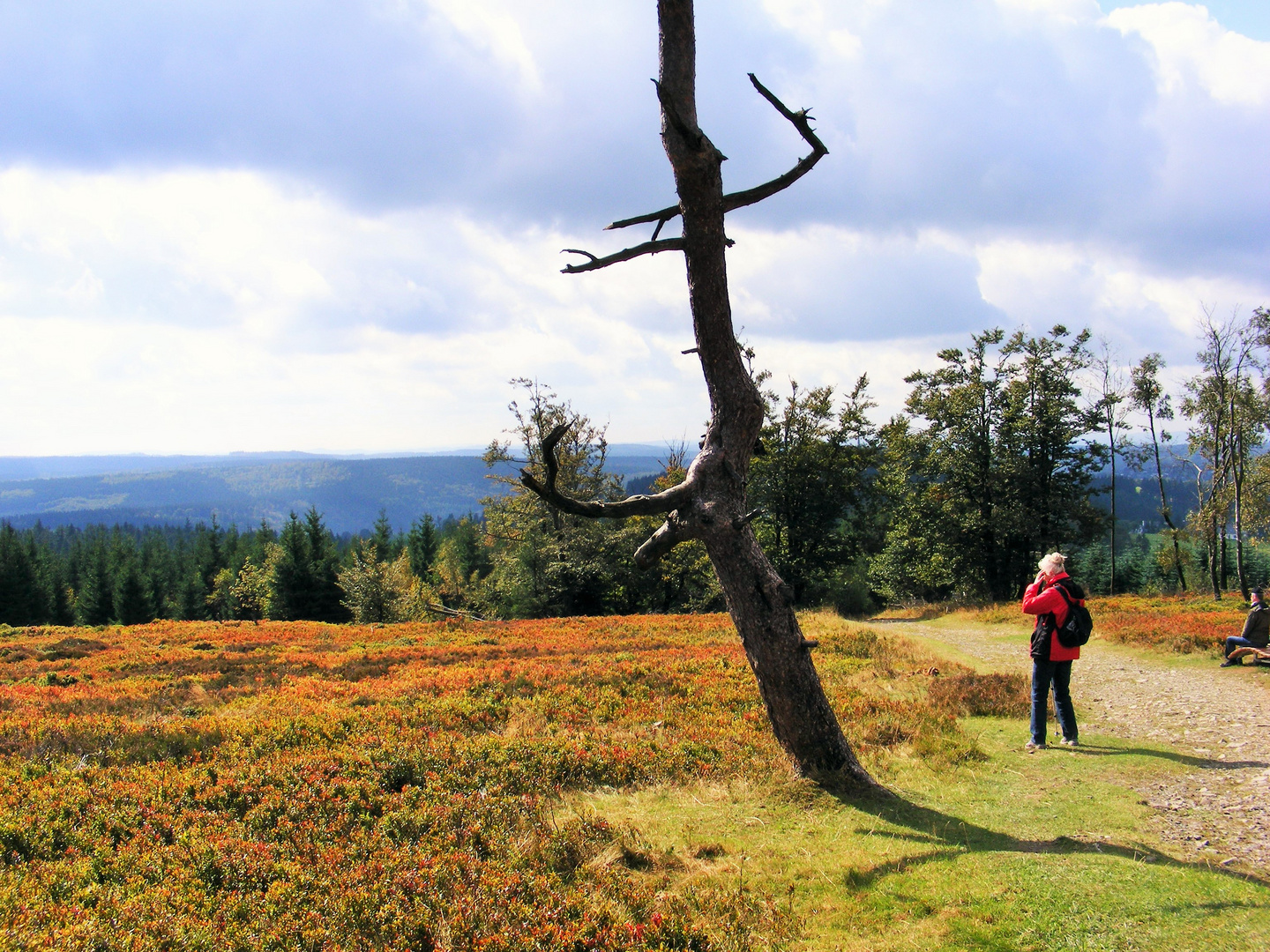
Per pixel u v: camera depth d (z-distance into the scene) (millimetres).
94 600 73750
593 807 7027
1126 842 5441
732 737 9188
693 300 7230
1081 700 11070
